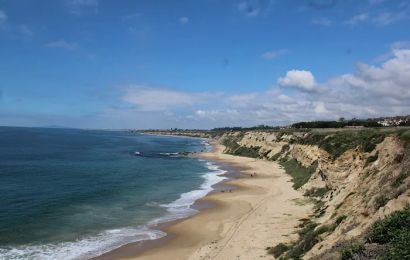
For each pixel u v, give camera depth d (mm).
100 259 25781
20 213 36656
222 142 166125
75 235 30719
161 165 82625
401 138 24656
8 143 140125
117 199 44531
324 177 40938
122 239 30000
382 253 13203
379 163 25375
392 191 19016
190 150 137000
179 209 39969
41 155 96250
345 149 38688
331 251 16484
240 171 72312
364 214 19297
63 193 46969
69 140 180000
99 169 72062
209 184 56781
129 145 159625
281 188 48406
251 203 41094
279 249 23453
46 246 27953
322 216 28344
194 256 25453
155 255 26484
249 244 25750
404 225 14281
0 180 55375
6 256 25656
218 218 35781
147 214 37750
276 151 89500
